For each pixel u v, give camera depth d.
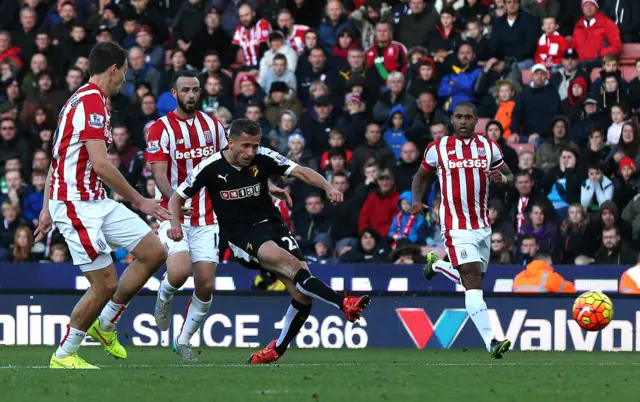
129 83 53.34
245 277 39.53
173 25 55.25
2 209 47.34
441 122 47.25
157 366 25.09
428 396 17.17
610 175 45.16
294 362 28.56
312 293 23.97
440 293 37.75
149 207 22.77
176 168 29.16
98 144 22.53
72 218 22.95
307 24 55.56
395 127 48.12
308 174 25.34
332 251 43.81
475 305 28.38
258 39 54.19
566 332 37.09
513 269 38.25
